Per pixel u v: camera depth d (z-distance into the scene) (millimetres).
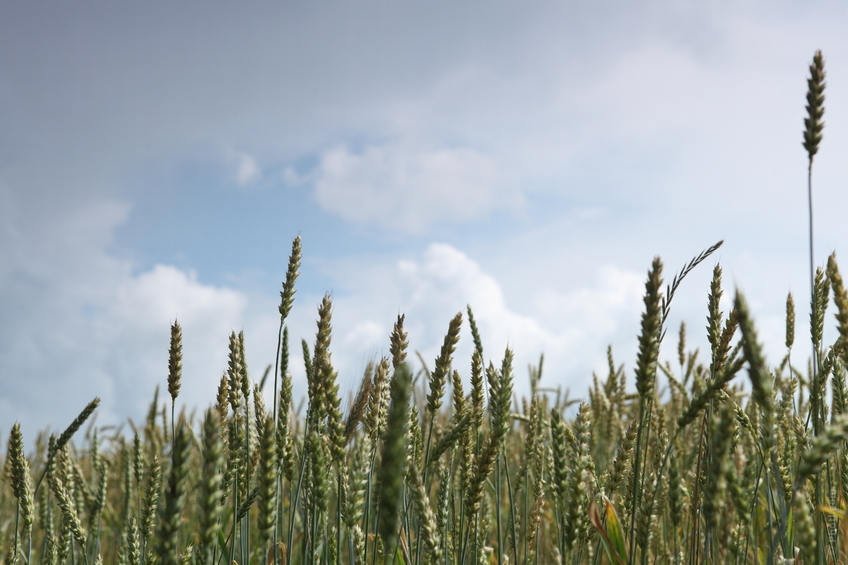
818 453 2135
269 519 2285
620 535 3199
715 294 3068
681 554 3477
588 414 3207
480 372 3176
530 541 3613
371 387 3428
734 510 2295
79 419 3916
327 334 3047
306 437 3242
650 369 2480
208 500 1812
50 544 4305
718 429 2189
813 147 2736
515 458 5195
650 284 2463
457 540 3410
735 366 2387
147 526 3420
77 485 4797
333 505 3824
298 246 3477
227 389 3377
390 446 1661
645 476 3314
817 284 3135
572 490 2629
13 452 3650
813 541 2154
